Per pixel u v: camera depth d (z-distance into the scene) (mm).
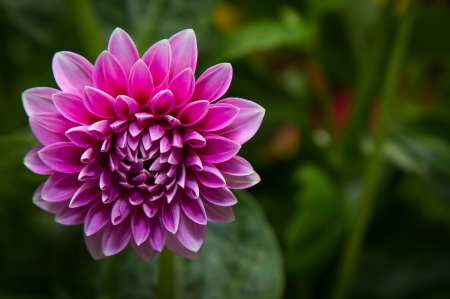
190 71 640
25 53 882
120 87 652
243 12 1008
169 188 647
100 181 646
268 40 829
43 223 865
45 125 650
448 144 924
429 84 1003
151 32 849
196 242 659
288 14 868
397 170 935
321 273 875
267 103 938
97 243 673
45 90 656
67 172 648
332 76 1019
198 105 641
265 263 760
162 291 710
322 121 1023
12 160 763
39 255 852
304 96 1014
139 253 671
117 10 850
